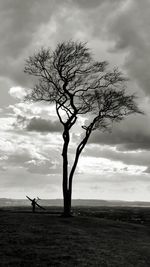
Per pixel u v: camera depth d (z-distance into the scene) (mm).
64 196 43250
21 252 21844
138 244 28344
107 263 20438
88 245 25781
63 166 43969
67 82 45344
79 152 44281
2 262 19125
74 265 19344
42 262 19500
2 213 44875
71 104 44406
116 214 75438
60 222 37375
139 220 56812
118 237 31359
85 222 38750
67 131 44281
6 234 28312
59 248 23812
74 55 46344
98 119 45469
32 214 44031
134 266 20234
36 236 28078
